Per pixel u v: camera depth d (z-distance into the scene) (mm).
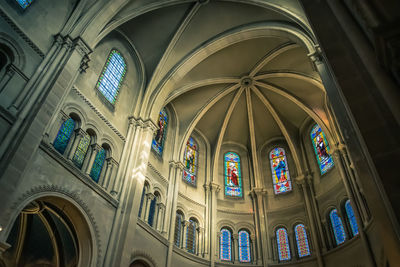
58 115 13156
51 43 13539
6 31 11727
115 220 14469
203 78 23078
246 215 23516
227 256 21547
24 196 10641
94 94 15945
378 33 4996
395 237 6055
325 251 19297
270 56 22000
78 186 13055
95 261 12812
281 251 21375
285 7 16859
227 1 18672
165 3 18172
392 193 5559
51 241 16719
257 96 25188
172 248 18422
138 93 19719
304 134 25359
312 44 15672
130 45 20078
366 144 6184
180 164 22172
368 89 6742
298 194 23078
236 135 27438
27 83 11852
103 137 15688
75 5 15305
